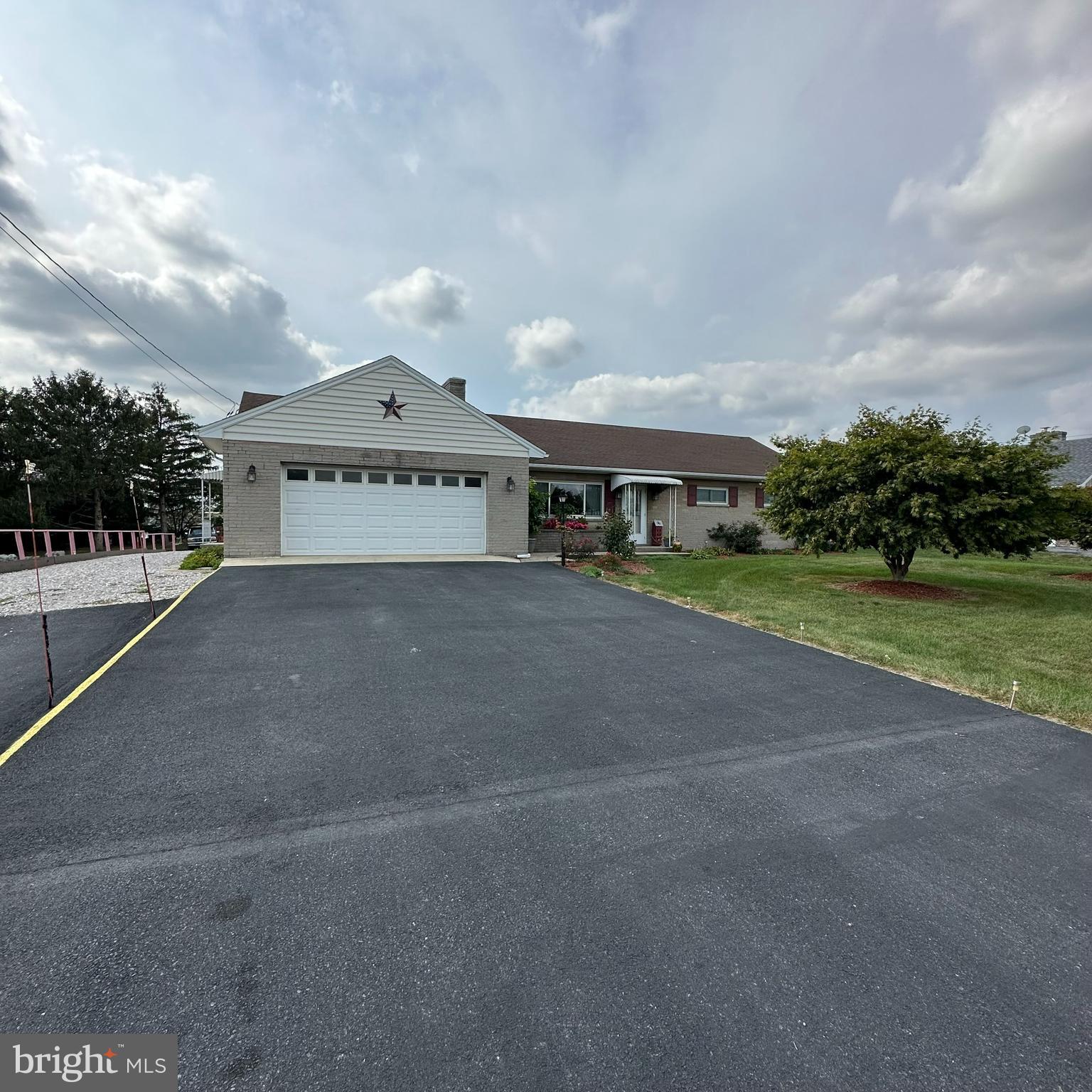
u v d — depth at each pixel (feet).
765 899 7.39
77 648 18.13
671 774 10.85
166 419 131.34
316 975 5.95
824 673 17.52
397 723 12.87
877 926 6.96
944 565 49.26
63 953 6.15
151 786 9.89
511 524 46.80
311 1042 5.21
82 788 9.74
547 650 19.26
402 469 43.27
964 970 6.28
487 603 26.73
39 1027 5.33
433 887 7.43
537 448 47.60
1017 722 13.96
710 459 66.39
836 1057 5.19
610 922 6.88
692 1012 5.64
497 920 6.84
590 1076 4.97
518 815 9.26
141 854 7.98
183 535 136.46
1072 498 30.53
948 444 30.42
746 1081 4.94
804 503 34.96
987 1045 5.35
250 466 39.50
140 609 24.40
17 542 42.70
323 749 11.49
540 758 11.38
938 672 17.61
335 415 41.37
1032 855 8.54
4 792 9.58
